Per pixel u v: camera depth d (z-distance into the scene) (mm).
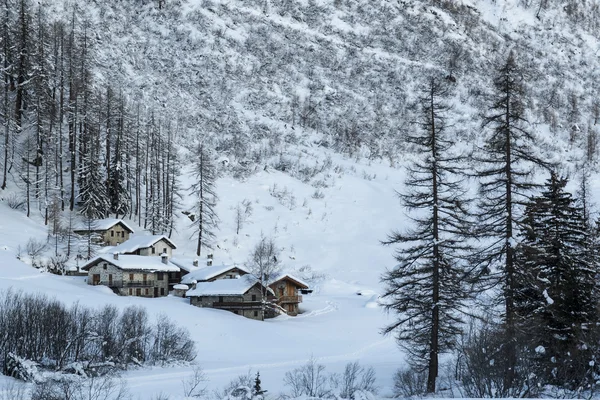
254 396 28422
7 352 36938
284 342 57688
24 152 94938
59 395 28344
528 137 30125
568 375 28828
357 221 119875
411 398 30891
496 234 29766
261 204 119750
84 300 55844
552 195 34188
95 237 84062
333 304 82375
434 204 31297
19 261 69000
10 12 105250
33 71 94312
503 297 30031
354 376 36750
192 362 45688
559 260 32219
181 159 124750
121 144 99000
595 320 30250
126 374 39438
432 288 32031
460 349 33188
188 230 102812
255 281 70875
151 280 75562
